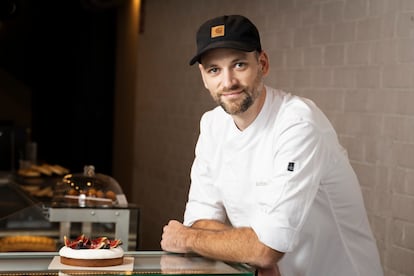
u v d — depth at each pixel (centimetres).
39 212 325
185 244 179
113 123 838
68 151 856
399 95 337
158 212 655
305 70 419
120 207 325
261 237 175
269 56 462
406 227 333
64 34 852
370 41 359
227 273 159
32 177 455
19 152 540
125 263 168
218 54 179
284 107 194
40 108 872
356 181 203
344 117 380
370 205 359
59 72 860
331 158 190
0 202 393
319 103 404
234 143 203
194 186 219
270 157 195
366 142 362
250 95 181
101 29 838
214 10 546
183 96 602
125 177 774
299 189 180
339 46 385
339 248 202
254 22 486
